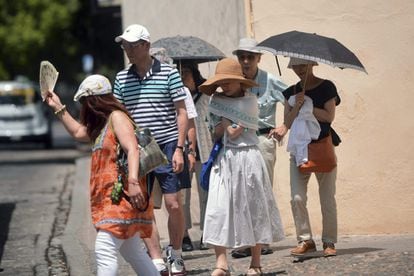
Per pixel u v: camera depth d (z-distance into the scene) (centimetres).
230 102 1345
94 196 1155
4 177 3538
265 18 1777
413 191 1727
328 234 1487
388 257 1414
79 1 6631
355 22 1736
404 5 1717
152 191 1422
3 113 5506
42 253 1872
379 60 1730
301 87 1492
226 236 1326
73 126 1191
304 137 1472
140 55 1407
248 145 1353
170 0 2209
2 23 6744
